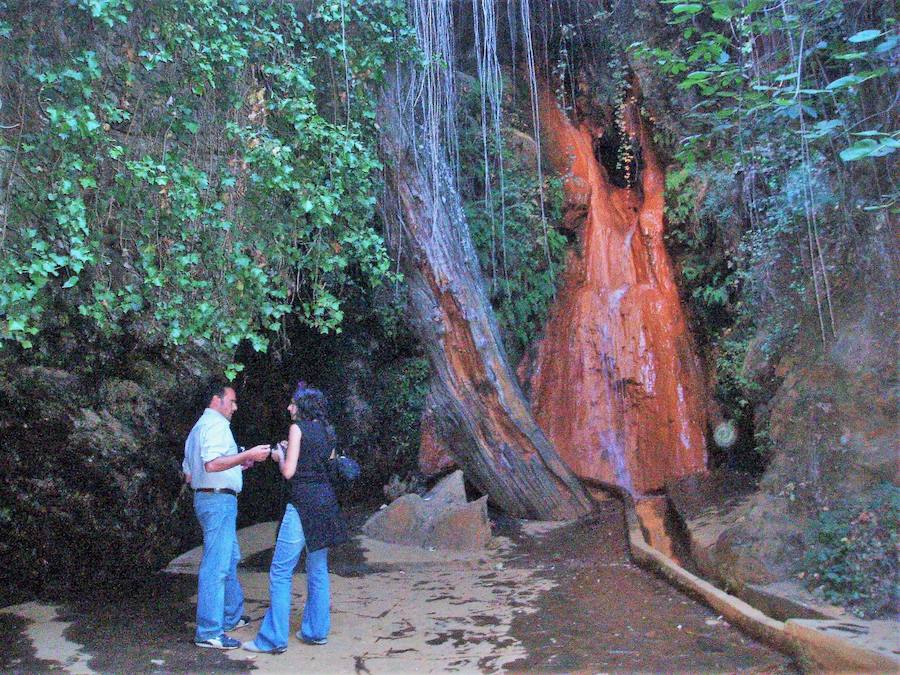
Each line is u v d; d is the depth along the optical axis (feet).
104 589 21.53
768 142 23.24
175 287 20.30
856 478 18.10
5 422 20.15
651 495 37.83
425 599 21.22
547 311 43.75
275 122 23.11
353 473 17.10
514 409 33.19
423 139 31.19
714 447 37.68
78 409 21.58
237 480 17.21
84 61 17.31
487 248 40.14
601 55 48.11
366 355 37.37
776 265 24.40
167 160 19.43
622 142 50.52
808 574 17.01
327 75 25.26
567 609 19.39
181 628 17.89
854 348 18.95
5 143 16.70
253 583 22.99
